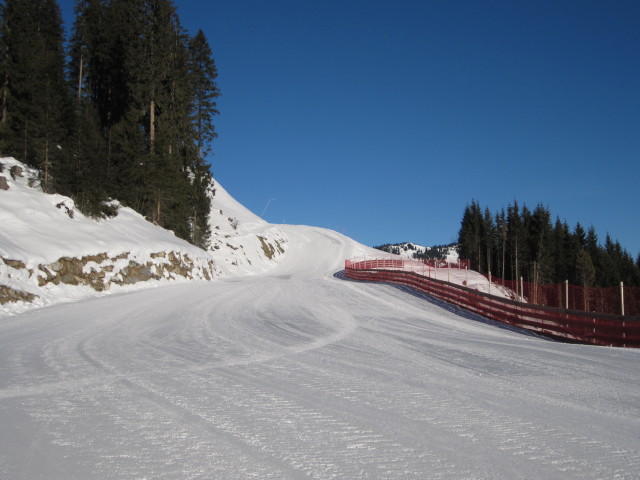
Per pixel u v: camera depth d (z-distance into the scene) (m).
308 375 6.06
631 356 8.26
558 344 9.96
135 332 10.50
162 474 2.91
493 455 3.29
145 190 33.09
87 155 26.23
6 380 5.62
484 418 4.21
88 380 5.65
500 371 6.59
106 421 3.99
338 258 62.12
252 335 10.31
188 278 28.06
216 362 6.99
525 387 5.56
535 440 3.63
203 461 3.12
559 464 3.14
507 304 15.88
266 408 4.44
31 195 22.20
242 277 37.62
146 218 33.12
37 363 6.78
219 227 56.06
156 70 36.31
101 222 25.12
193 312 14.76
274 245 62.06
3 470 2.95
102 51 43.22
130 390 5.14
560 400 4.95
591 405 4.77
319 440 3.55
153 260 25.06
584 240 79.44
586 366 7.12
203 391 5.11
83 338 9.47
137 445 3.41
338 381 5.71
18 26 30.56
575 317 12.41
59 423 3.93
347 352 8.14
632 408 4.68
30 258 16.69
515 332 13.79
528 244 71.06
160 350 8.12
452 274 46.47
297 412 4.32
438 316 16.30
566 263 69.94
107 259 21.20
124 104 43.50
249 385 5.43
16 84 28.44
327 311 16.22
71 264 18.78
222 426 3.88
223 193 86.19
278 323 12.70
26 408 4.38
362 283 30.00
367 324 13.04
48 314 13.35
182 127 39.16
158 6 37.06
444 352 8.36
